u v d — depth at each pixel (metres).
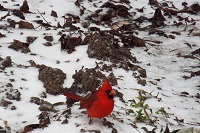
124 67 11.26
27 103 8.55
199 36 15.18
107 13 16.22
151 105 9.43
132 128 7.76
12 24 12.93
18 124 7.74
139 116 8.24
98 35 11.76
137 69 11.34
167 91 10.56
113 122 7.84
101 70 10.67
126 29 15.39
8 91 8.73
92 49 11.44
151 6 17.94
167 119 8.78
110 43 11.72
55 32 13.05
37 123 7.79
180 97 10.33
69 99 8.63
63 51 11.78
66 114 7.95
